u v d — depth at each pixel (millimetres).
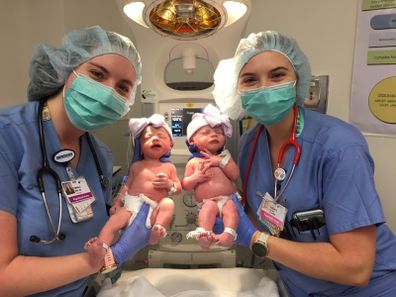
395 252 1019
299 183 968
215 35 1145
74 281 855
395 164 1354
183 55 1205
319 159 950
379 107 1350
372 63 1340
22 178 830
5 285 735
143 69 1189
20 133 858
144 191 914
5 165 802
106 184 1033
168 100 1222
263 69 953
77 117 875
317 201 961
